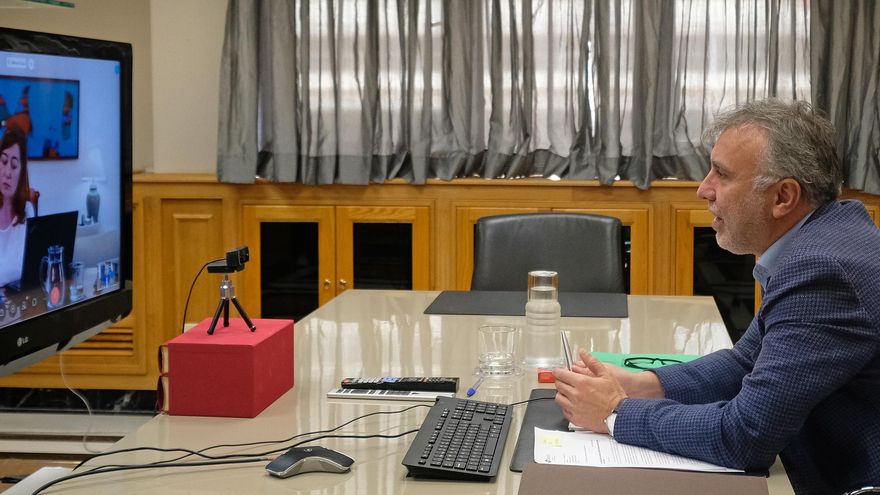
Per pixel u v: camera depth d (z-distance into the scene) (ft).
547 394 5.72
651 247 13.39
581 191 13.42
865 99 12.67
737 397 4.63
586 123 13.29
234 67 13.43
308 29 13.37
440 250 13.71
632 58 13.16
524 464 4.43
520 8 13.23
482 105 13.46
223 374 5.31
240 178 13.51
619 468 4.43
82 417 13.84
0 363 4.93
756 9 13.04
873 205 13.07
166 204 13.83
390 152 13.64
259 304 13.96
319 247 13.84
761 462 4.49
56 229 5.48
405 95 13.51
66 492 4.23
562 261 9.32
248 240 13.85
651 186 13.28
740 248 5.18
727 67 13.14
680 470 4.47
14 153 5.05
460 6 13.20
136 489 4.26
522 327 7.54
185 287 13.94
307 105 13.44
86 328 5.82
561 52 13.30
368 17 13.34
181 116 14.19
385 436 4.97
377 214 13.73
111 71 6.03
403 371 6.28
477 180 13.50
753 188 4.94
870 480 4.70
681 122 13.25
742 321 13.48
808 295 4.56
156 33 14.08
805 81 13.08
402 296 8.93
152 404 14.24
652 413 4.79
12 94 5.03
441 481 4.37
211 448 4.79
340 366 6.42
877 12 12.55
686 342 7.04
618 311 8.07
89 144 5.81
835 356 4.47
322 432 5.05
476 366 6.40
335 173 13.64
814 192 4.90
